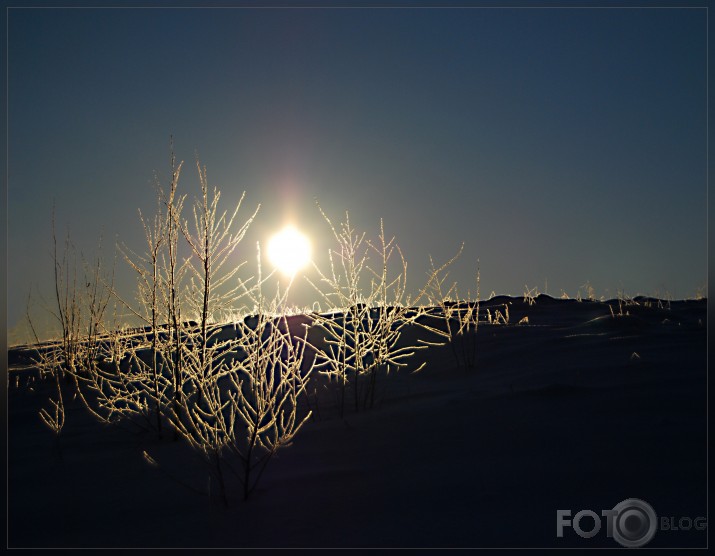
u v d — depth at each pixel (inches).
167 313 201.6
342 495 123.3
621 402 167.0
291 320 348.8
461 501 114.0
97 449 190.2
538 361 237.6
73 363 289.3
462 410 177.0
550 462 129.3
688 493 109.7
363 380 252.5
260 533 109.3
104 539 114.1
